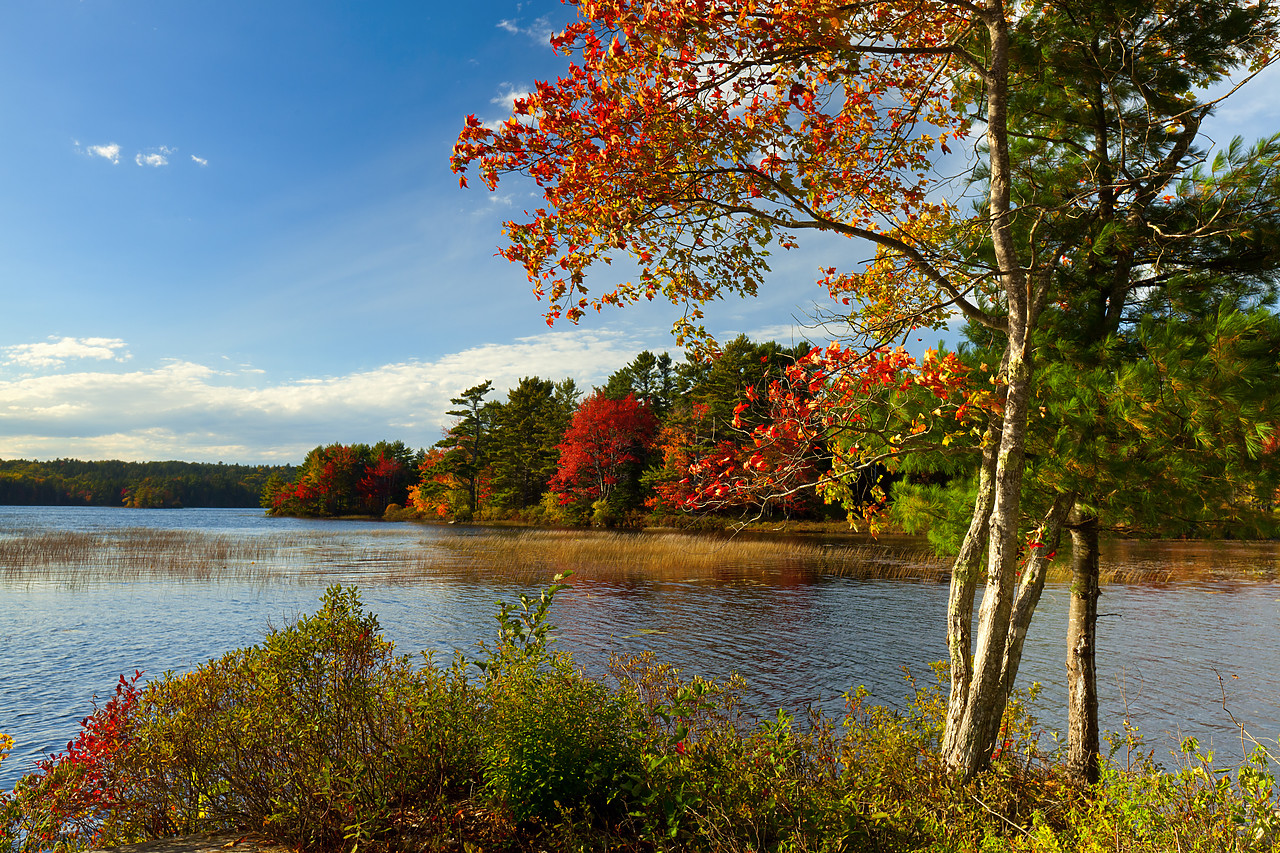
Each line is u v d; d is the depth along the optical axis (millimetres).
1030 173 6141
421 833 3750
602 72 4727
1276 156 4852
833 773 4277
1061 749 5789
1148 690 9906
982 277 5195
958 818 3898
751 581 21141
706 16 4441
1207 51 5352
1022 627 5008
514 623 4633
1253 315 4238
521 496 63750
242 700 4434
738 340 45094
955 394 5293
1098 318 5824
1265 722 8562
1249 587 19547
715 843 3238
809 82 5367
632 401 52312
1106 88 5645
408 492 90188
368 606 16688
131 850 3830
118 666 11289
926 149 5973
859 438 5820
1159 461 4613
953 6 5395
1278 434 4051
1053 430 5090
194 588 19531
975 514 5250
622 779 3918
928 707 6129
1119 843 3062
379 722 4320
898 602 17469
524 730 3916
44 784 4184
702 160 5188
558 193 4969
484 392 70312
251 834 4020
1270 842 2779
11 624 14523
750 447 5168
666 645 12641
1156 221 5641
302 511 90250
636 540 33062
